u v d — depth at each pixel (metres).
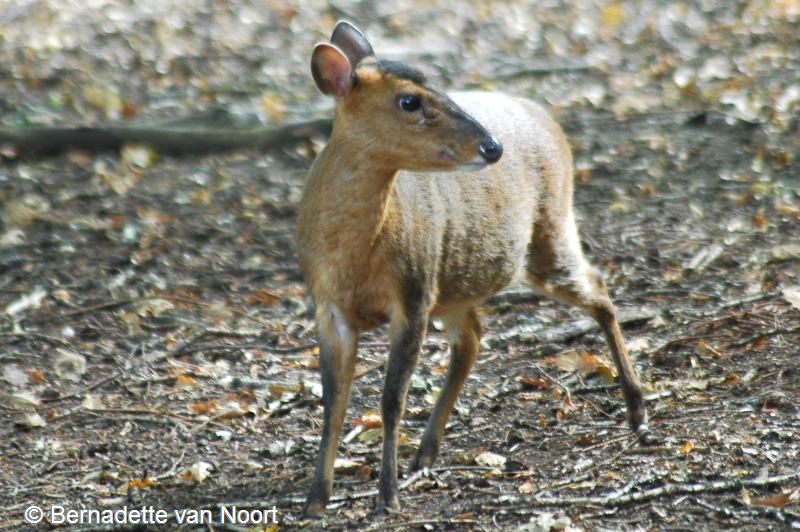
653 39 25.45
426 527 7.84
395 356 8.08
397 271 7.98
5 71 22.06
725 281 12.75
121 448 9.62
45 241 14.53
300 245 8.15
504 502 8.12
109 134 18.02
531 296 12.59
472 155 7.62
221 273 13.76
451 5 28.84
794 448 8.76
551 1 29.42
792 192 15.64
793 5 27.06
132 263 13.95
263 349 11.66
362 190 7.80
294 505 8.38
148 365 11.30
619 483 8.37
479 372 10.92
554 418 9.85
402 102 7.66
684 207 15.38
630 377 9.62
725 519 7.77
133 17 26.56
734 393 9.95
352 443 9.62
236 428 9.97
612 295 12.62
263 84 22.41
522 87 22.31
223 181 17.08
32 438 9.80
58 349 11.60
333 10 28.16
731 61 22.89
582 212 15.38
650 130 18.83
